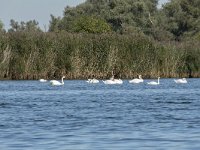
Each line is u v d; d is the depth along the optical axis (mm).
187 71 131500
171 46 127625
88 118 49188
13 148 33688
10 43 114688
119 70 119875
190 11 194375
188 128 41812
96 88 96938
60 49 115625
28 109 58219
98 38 118812
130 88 97375
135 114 52281
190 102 65750
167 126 43125
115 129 41750
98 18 155750
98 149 33375
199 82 116312
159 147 33812
